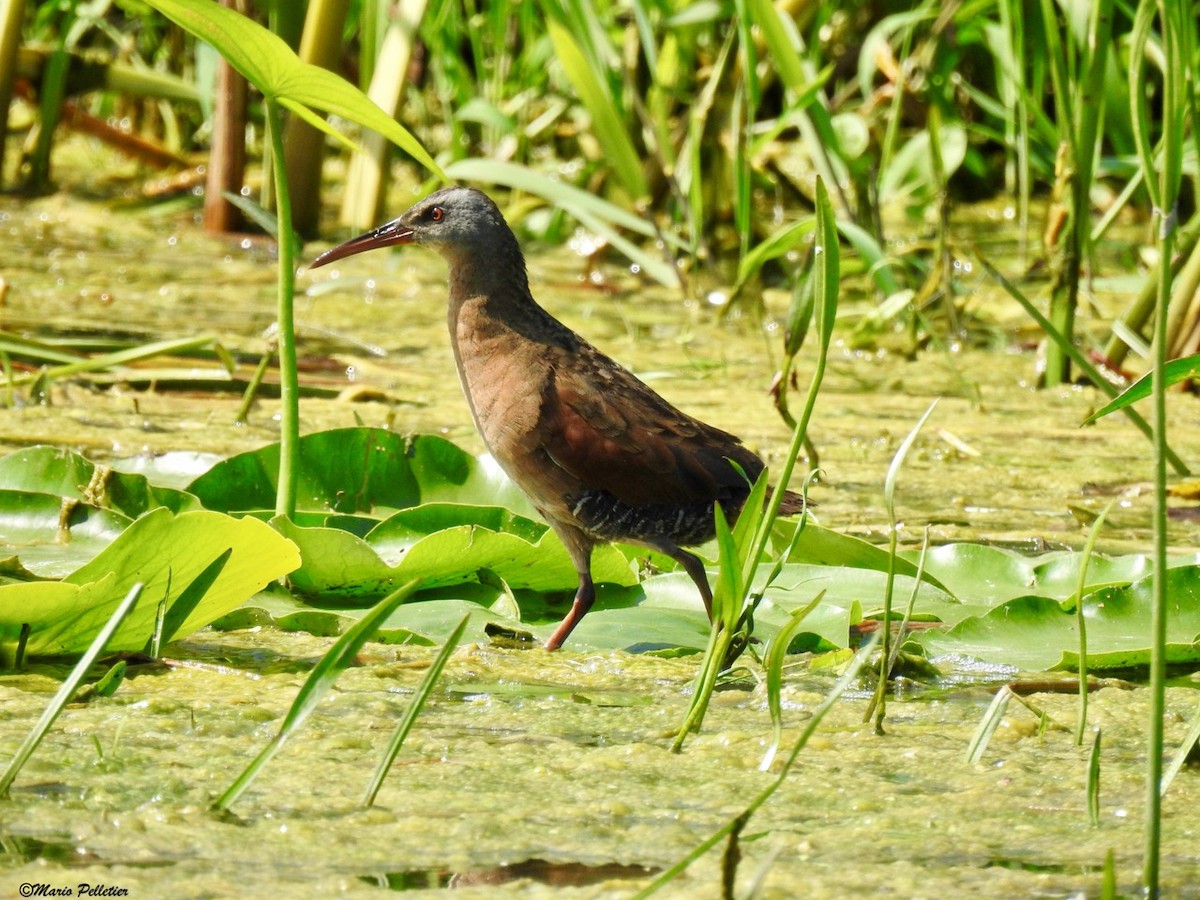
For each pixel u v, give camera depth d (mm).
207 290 14930
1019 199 19391
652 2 15742
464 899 4109
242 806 4734
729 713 5957
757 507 5141
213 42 6840
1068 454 10742
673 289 15984
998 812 4906
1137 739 5703
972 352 14125
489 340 7719
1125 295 15891
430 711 5840
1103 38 11547
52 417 10359
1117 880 4359
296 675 6172
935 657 6742
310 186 16703
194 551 5996
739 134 13734
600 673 6484
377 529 7680
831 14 16875
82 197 18328
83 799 4727
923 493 9648
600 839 4602
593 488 7402
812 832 4695
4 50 16906
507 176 14367
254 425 10492
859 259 14219
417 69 19766
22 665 6102
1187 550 8312
